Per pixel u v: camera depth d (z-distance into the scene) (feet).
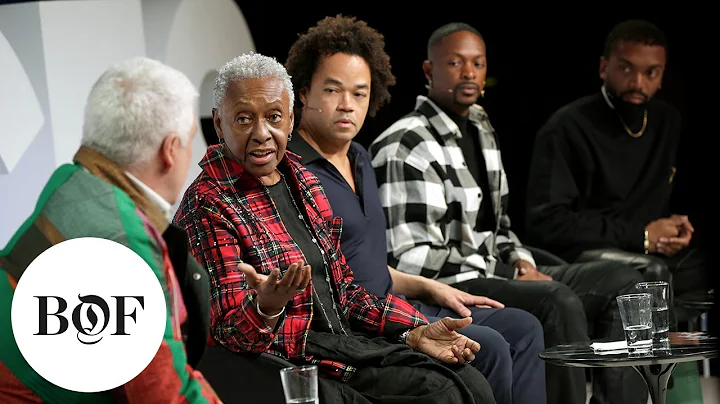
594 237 30.04
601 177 31.14
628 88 30.91
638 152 31.42
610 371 25.85
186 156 14.39
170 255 14.43
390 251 25.36
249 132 18.45
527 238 31.07
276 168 20.02
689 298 30.12
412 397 17.98
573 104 31.45
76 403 13.41
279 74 18.86
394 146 25.91
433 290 23.81
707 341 20.47
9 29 25.20
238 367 17.34
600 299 27.04
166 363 13.38
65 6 26.07
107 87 13.85
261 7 36.88
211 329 17.60
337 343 18.67
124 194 13.65
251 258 18.20
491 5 35.99
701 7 33.55
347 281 20.71
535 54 35.86
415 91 36.47
